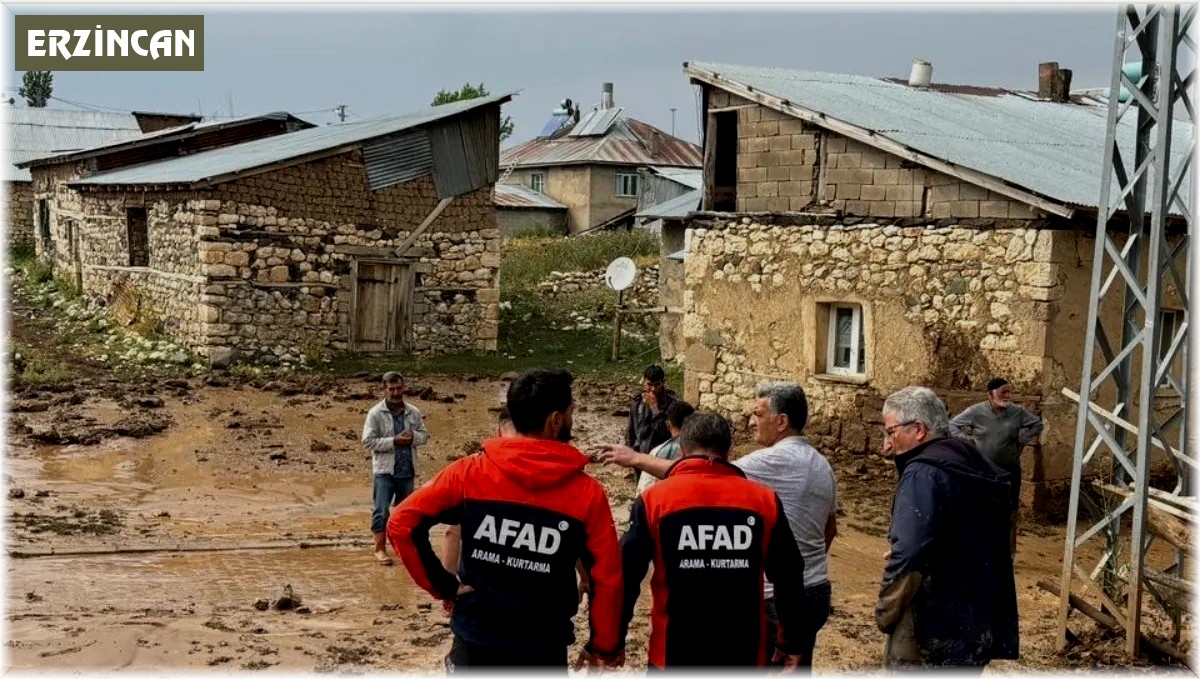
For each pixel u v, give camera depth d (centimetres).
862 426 1438
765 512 475
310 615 808
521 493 450
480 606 453
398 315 2372
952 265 1338
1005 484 520
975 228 1316
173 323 2269
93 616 760
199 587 872
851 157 1452
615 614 457
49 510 1118
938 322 1352
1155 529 757
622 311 2509
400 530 450
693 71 1631
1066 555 786
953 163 1309
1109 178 776
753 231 1564
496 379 2222
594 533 453
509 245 3694
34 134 3756
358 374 2195
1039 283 1252
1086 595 926
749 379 1577
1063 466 1267
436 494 456
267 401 1845
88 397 1772
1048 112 1877
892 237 1399
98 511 1132
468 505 454
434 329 2423
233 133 3197
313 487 1312
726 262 1602
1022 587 962
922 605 512
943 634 506
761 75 1645
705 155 1661
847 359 1490
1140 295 756
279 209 2205
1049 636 816
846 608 880
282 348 2219
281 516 1170
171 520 1120
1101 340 821
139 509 1158
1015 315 1276
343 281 2292
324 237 2262
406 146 2361
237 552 998
